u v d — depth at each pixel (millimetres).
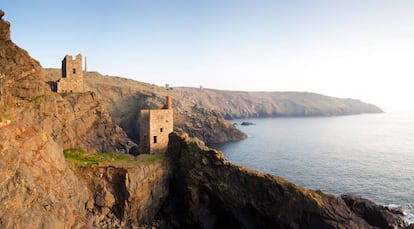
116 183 33562
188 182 39094
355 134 138250
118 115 117312
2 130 22547
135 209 33938
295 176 60938
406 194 49500
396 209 41969
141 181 34812
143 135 47500
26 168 22812
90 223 29031
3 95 28234
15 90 34500
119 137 73250
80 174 32781
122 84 154750
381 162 74500
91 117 57594
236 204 36781
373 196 48719
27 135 25109
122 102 126188
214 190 38000
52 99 39312
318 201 33531
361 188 52844
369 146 101375
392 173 63094
